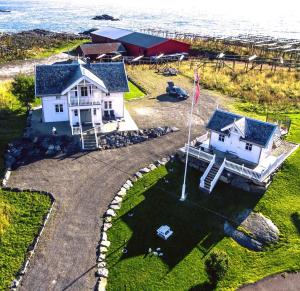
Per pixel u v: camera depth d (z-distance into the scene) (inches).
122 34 4325.8
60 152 1831.9
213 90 2842.0
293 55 4055.1
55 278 1120.8
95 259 1199.6
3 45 4217.5
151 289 1109.1
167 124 2146.9
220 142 1765.5
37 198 1476.4
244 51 4126.5
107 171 1681.8
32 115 2180.1
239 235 1349.7
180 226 1375.5
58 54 4010.8
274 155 1775.3
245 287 1130.7
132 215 1411.2
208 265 1114.7
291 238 1347.2
